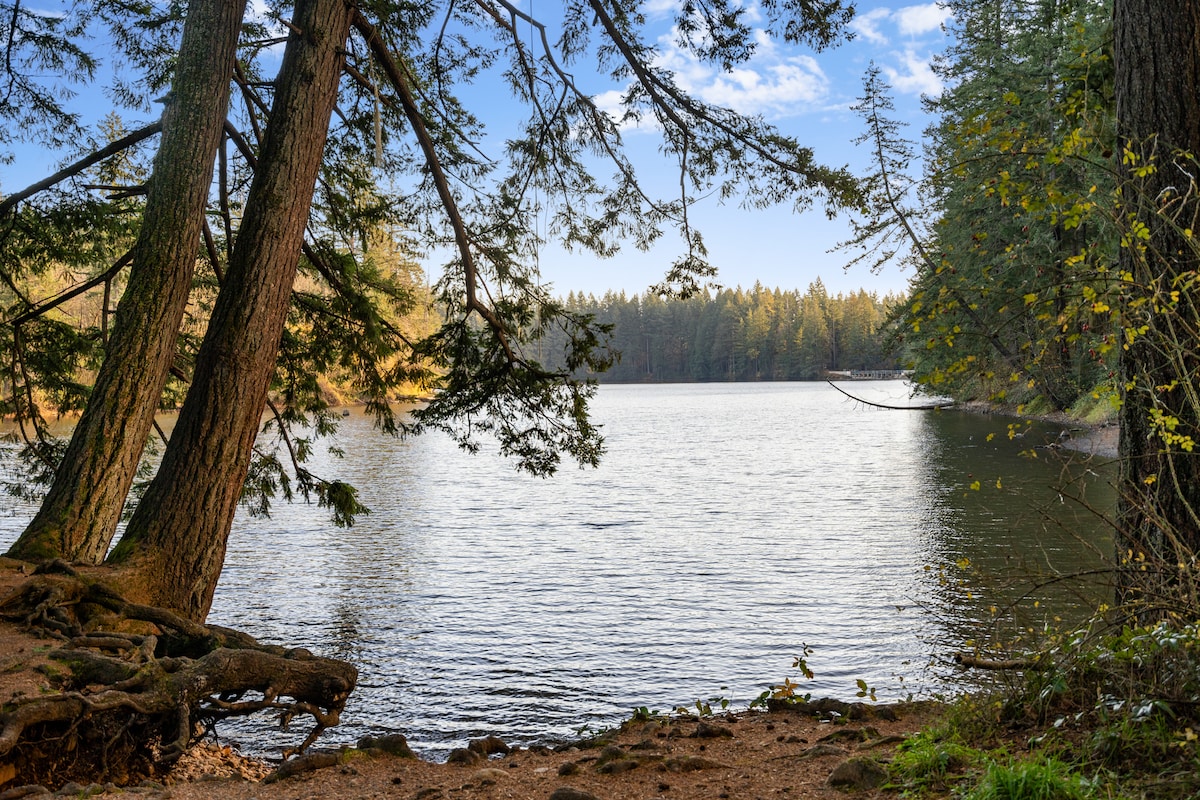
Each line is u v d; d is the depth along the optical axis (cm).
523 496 2491
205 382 647
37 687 441
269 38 827
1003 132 378
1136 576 362
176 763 554
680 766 405
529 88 930
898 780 326
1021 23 2805
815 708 557
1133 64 437
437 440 4656
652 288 966
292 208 680
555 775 418
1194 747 276
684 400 9044
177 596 616
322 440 4581
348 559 1620
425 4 880
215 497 639
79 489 615
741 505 2191
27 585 536
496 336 913
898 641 1020
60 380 955
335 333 1006
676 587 1362
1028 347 385
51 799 371
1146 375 360
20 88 850
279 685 535
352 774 444
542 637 1116
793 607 1208
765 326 14138
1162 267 397
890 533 1695
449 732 812
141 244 666
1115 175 362
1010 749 330
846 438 4191
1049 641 378
